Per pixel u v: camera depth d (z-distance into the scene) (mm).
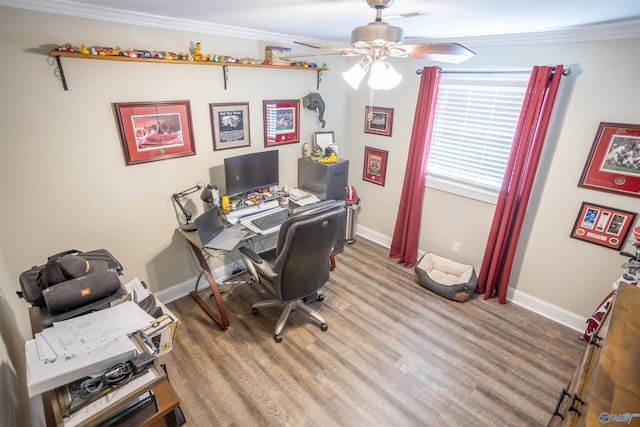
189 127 2525
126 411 966
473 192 2951
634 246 2010
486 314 2750
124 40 2072
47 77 1860
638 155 2078
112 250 2398
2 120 1782
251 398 1967
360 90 3590
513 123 2652
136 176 2363
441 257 3268
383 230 3863
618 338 979
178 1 1617
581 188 2354
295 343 2393
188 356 2254
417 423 1849
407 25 2119
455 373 2176
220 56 2477
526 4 1464
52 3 1747
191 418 1844
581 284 2512
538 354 2342
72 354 936
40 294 1171
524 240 2738
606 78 2109
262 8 1712
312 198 3221
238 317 2641
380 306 2814
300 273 2176
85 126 2057
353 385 2070
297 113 3250
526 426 1846
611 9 1537
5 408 1140
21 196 1936
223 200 2734
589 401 816
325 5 1588
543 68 2248
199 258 2506
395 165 3510
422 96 2955
